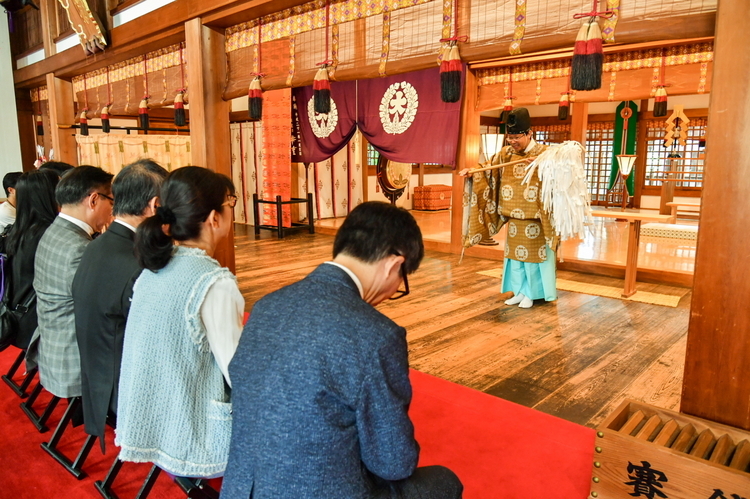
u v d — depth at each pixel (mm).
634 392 2711
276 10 3580
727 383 1812
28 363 2326
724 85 1706
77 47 5605
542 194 3963
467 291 4820
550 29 2395
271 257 6477
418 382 2801
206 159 4117
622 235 7785
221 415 1360
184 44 4484
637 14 2111
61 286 1936
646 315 4078
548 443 2186
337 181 9820
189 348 1313
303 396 885
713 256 1791
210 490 1506
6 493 1892
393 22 2988
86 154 5789
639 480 1679
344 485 911
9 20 6395
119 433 1350
